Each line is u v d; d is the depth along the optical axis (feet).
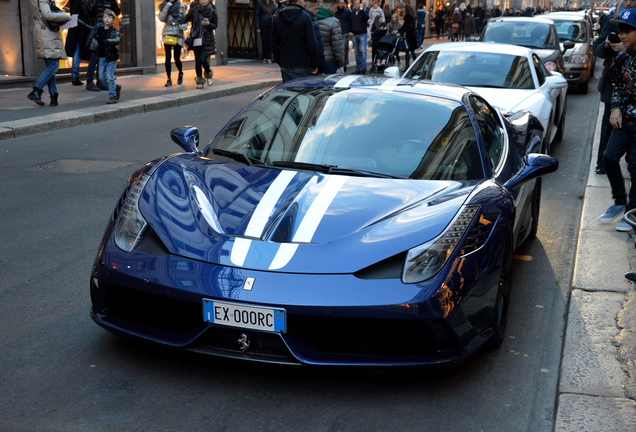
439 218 9.89
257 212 10.10
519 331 11.89
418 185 11.02
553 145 30.17
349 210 10.10
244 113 13.74
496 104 22.24
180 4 43.96
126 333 9.78
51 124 30.68
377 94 13.57
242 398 9.30
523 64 25.59
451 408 9.26
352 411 9.08
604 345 11.03
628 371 10.19
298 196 10.47
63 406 8.98
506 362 10.70
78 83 43.04
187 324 9.61
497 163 12.77
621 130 17.28
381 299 8.86
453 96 13.60
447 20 135.23
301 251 9.32
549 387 9.96
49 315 11.89
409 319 8.87
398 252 9.29
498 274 10.18
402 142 12.18
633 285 13.56
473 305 9.57
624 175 23.06
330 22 35.06
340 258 9.21
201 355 9.34
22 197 19.90
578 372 10.16
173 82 47.42
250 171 11.47
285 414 8.95
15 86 40.47
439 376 10.13
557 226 18.39
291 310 8.79
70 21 34.19
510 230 11.14
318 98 13.58
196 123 33.65
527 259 15.72
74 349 10.61
